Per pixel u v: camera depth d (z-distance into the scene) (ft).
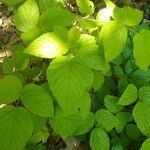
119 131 1.29
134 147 1.40
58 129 1.04
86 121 1.18
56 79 0.89
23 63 1.16
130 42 1.39
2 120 0.90
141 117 1.10
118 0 2.40
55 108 1.05
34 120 0.98
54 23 1.04
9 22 2.35
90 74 0.90
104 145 1.16
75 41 0.97
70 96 0.87
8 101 0.93
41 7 1.15
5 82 0.94
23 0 1.21
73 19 1.06
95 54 0.98
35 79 1.23
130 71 1.39
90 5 1.15
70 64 0.92
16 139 0.87
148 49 0.90
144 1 2.42
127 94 1.15
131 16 0.94
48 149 1.52
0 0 1.22
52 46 0.94
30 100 0.93
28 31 1.03
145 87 1.19
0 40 2.23
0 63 2.02
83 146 1.50
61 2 1.21
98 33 1.06
